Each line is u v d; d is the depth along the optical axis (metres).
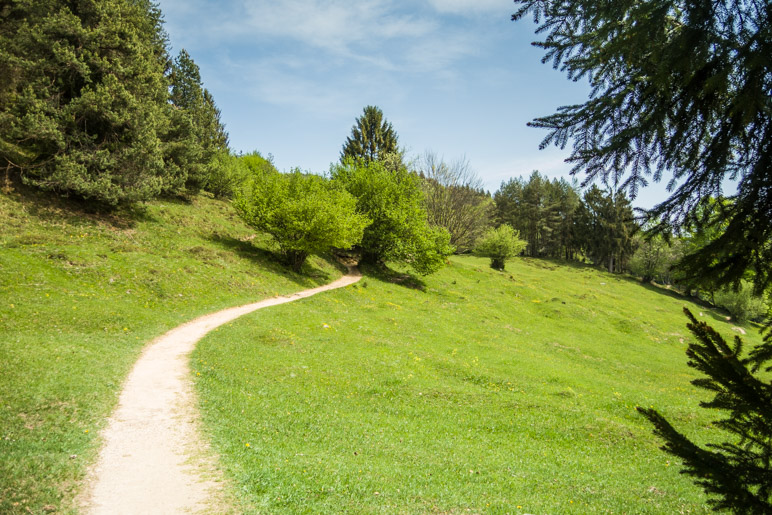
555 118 5.32
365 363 22.20
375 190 52.44
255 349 21.58
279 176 46.66
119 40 34.22
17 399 11.78
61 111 31.45
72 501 8.06
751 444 3.54
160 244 35.41
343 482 9.78
